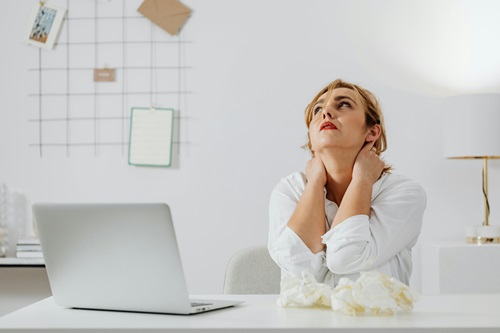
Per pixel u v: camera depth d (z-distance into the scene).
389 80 3.49
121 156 3.52
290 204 1.71
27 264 3.17
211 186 3.50
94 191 3.52
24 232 3.53
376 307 1.16
